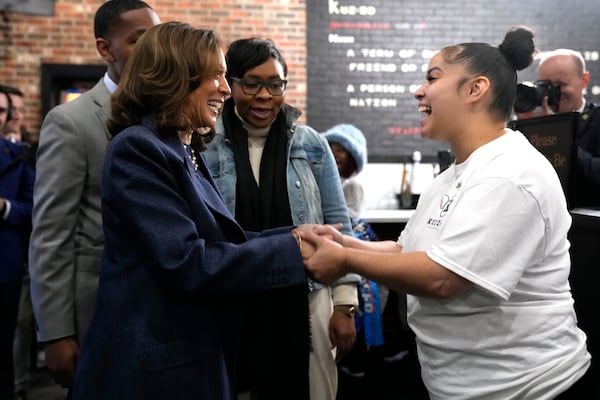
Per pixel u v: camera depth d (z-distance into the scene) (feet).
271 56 6.03
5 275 8.78
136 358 3.63
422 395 10.29
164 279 3.69
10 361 9.05
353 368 10.43
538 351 3.95
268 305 5.49
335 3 16.25
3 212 8.59
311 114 16.42
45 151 5.06
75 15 15.83
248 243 3.96
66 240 4.99
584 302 5.18
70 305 5.01
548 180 3.89
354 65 16.37
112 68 5.45
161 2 15.99
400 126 16.55
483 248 3.71
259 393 5.64
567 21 16.29
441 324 4.16
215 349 3.88
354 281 6.13
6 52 15.74
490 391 3.98
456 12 16.31
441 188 4.43
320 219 6.16
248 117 6.07
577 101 8.83
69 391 4.98
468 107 4.16
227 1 16.15
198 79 4.02
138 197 3.64
